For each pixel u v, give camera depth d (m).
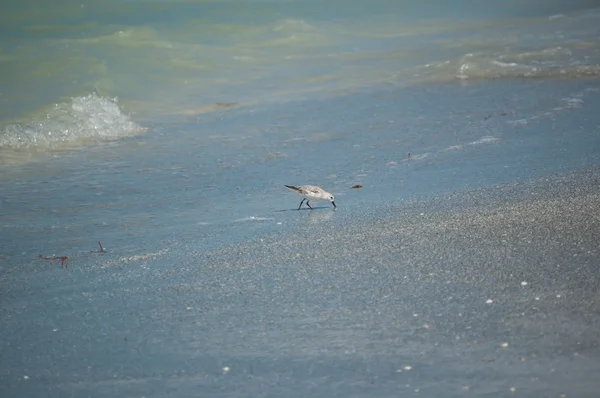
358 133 31.08
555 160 25.14
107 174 26.75
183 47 49.62
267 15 61.22
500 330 12.90
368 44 52.59
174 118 34.94
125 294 15.93
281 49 50.81
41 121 32.56
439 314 13.71
